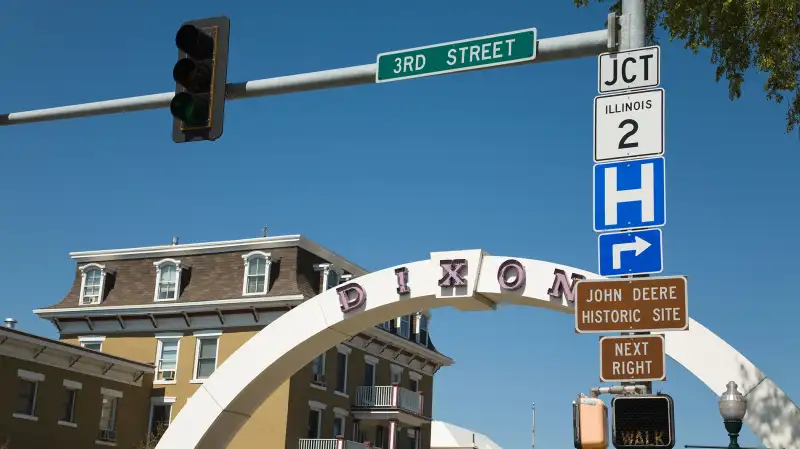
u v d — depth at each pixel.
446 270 18.64
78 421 38.91
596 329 8.64
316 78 10.71
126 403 42.06
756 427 15.17
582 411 9.20
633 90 9.39
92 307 45.72
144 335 44.78
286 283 43.06
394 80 10.46
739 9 14.52
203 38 10.59
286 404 40.91
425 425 52.22
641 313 8.56
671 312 8.47
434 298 18.78
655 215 8.98
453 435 68.44
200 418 20.03
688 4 15.09
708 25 14.89
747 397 15.40
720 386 15.66
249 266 43.94
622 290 8.66
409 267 19.11
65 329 46.69
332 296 19.75
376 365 48.69
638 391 8.62
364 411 46.03
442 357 53.75
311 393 42.84
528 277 18.08
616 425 8.32
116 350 45.12
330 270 44.66
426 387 53.41
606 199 9.23
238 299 42.78
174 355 43.84
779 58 14.61
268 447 40.59
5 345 35.56
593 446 9.12
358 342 47.09
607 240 9.12
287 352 19.83
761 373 15.48
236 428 20.61
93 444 39.62
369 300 19.38
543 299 17.83
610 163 9.30
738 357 15.71
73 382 38.94
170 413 42.91
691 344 16.05
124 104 11.48
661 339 8.42
